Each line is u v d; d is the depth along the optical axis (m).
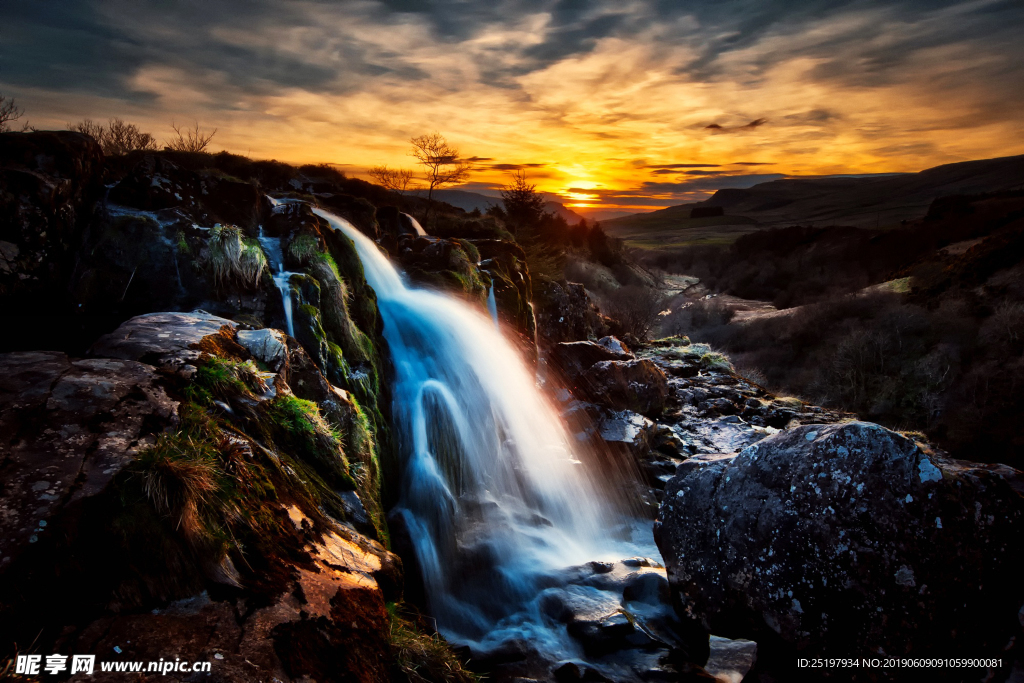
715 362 15.19
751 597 3.73
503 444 7.48
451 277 8.85
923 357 35.97
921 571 3.42
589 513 6.77
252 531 2.94
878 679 3.43
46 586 2.25
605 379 9.34
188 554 2.60
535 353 10.31
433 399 6.93
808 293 79.12
